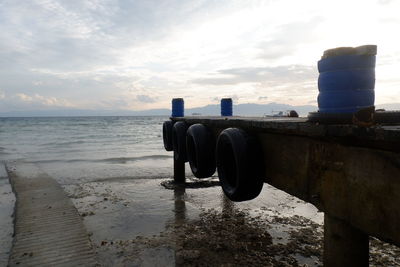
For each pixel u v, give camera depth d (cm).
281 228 696
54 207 862
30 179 1290
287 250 578
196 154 692
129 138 4494
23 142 3719
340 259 300
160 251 579
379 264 528
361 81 286
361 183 267
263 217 775
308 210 837
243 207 860
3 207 905
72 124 10325
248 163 449
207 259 544
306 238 634
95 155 2334
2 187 1167
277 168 422
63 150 2761
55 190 1071
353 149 275
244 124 483
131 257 559
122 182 1241
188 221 748
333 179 304
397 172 232
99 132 6044
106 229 707
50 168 1661
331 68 298
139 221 757
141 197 983
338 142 291
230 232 666
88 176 1401
